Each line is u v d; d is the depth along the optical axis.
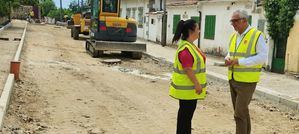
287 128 8.73
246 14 6.47
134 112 9.45
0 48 20.83
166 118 9.00
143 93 11.92
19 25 50.34
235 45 6.58
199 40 26.73
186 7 28.39
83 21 32.81
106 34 20.81
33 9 78.62
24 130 7.50
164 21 30.80
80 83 13.00
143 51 20.91
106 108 9.72
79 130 7.80
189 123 6.21
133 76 15.38
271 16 17.75
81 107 9.69
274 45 18.06
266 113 10.12
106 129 7.96
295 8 16.59
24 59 17.62
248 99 6.48
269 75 16.66
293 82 14.85
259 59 6.30
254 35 6.37
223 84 14.49
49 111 9.12
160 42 33.41
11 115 8.40
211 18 24.94
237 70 6.45
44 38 32.34
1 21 45.66
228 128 8.41
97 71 16.00
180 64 6.02
